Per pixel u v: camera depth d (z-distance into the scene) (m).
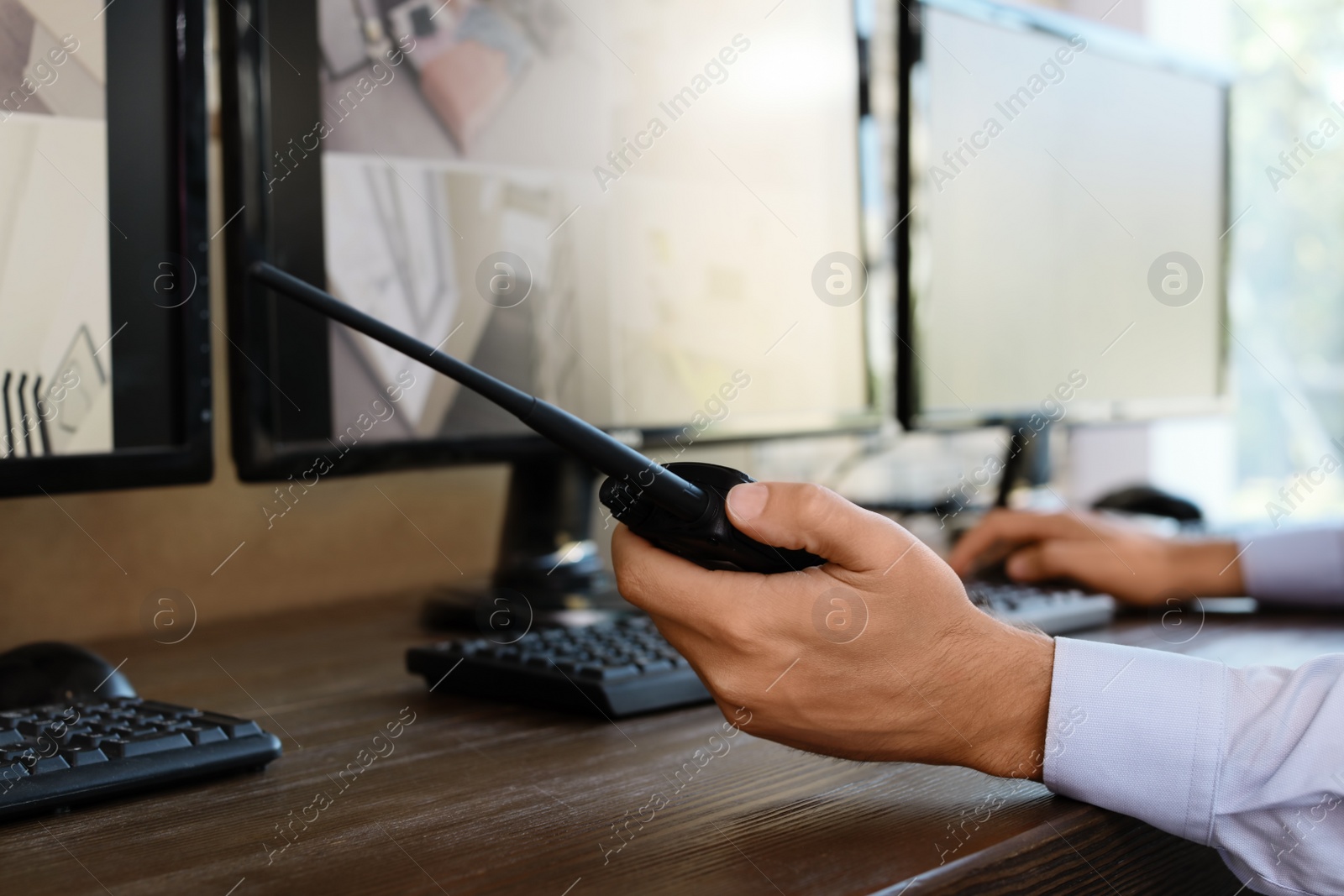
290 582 0.93
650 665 0.60
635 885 0.35
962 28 1.14
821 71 1.02
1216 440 2.05
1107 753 0.46
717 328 0.94
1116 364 1.31
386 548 0.99
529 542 0.90
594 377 0.86
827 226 1.03
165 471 0.62
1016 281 1.21
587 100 0.85
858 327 1.06
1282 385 2.21
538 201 0.82
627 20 0.87
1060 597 0.86
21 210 0.57
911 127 1.10
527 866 0.37
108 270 0.60
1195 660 0.50
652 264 0.89
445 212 0.77
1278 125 2.16
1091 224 1.28
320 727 0.55
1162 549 0.98
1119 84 1.30
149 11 0.61
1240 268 2.16
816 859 0.38
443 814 0.42
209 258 0.65
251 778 0.47
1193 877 0.50
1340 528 0.95
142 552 0.83
